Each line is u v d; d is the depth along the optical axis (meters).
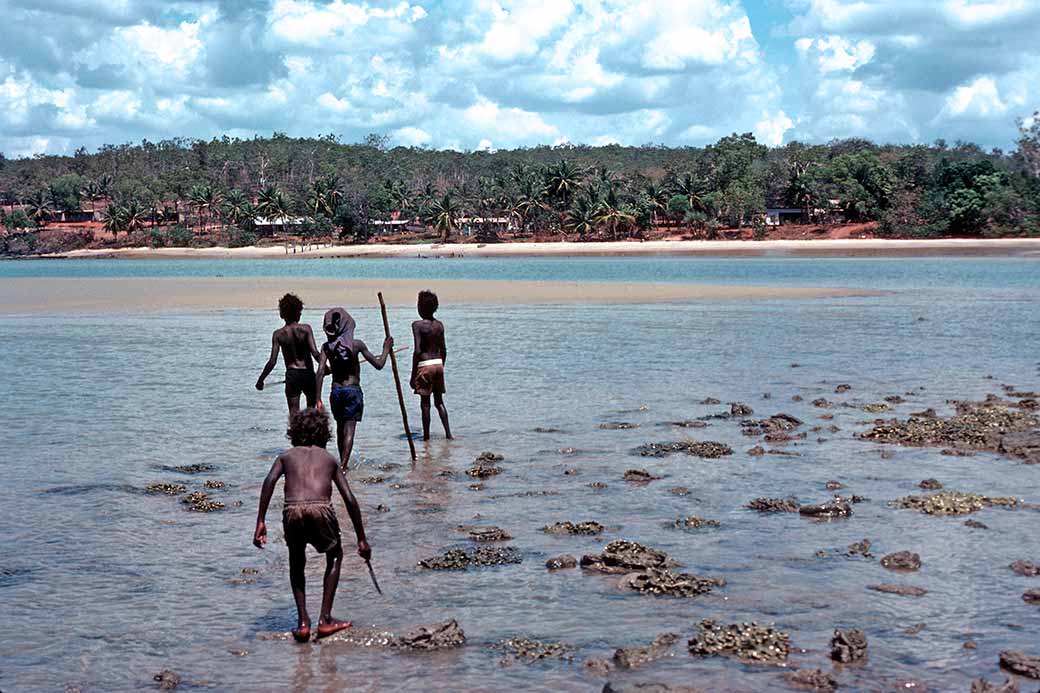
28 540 8.50
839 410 14.71
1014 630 6.34
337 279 61.06
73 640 6.38
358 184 196.25
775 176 173.88
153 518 9.24
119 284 55.94
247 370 19.56
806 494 9.88
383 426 13.83
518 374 18.48
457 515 9.27
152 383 17.78
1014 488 10.10
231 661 6.05
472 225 176.12
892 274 65.25
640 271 75.88
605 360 20.48
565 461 11.49
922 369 19.22
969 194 144.62
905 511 9.23
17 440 12.73
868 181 160.25
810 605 6.82
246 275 75.81
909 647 6.07
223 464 11.49
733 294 42.53
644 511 9.31
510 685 5.64
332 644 6.31
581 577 7.51
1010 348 22.59
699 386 17.09
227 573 7.72
